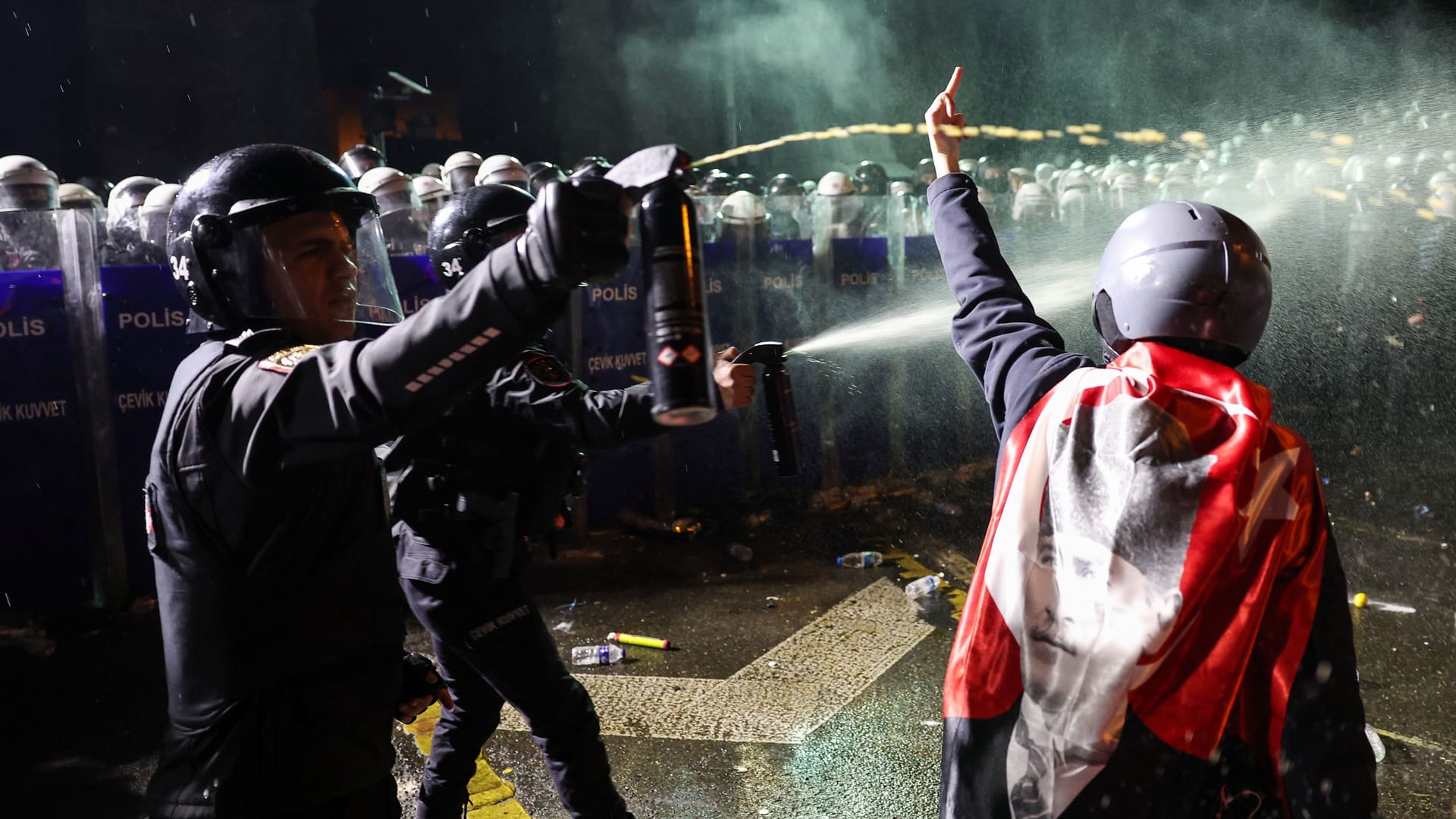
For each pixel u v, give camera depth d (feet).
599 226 3.67
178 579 4.72
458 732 9.00
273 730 4.73
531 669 8.26
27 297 16.98
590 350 21.42
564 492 8.79
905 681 14.32
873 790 11.34
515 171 21.06
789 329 24.17
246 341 4.83
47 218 18.20
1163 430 4.68
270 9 36.73
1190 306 5.03
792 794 11.27
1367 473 23.71
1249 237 5.16
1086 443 4.81
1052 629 4.60
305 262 4.98
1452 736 12.19
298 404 4.04
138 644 16.25
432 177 21.01
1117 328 5.40
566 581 19.06
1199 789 4.43
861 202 25.09
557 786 8.60
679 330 3.80
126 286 17.53
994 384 5.84
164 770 4.91
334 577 4.83
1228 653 4.42
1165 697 4.42
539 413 7.57
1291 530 4.59
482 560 8.13
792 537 21.65
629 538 21.61
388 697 5.10
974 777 4.66
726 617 17.08
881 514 23.17
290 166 4.98
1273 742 4.66
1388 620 15.94
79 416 17.43
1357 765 4.69
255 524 4.53
